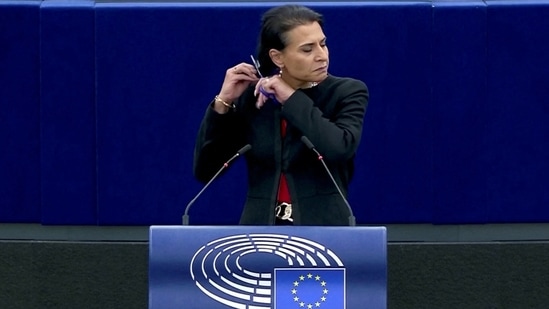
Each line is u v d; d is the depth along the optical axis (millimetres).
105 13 15203
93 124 15406
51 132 15430
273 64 12102
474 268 15430
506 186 15406
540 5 15125
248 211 12086
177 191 15484
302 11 11773
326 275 10445
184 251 10492
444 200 15398
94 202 15547
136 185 15477
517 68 15234
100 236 15758
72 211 15547
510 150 15352
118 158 15430
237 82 11867
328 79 12125
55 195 15523
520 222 15523
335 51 15164
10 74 15414
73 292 15617
